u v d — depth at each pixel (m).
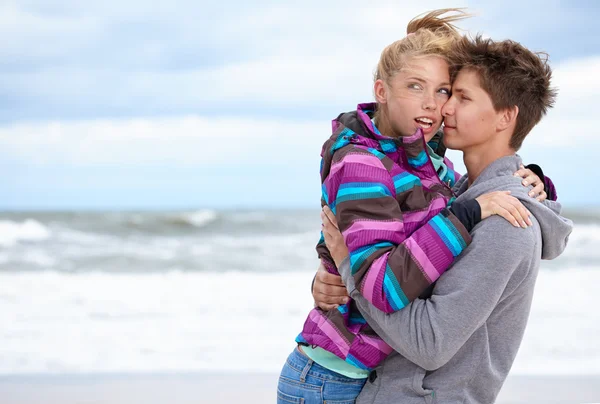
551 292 10.59
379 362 2.05
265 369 5.62
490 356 1.96
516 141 2.06
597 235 20.48
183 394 4.60
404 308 1.85
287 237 21.98
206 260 16.81
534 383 4.88
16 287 11.47
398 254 1.82
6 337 7.33
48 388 4.74
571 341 6.96
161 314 8.76
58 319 8.44
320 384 2.11
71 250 18.42
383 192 1.91
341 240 2.03
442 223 1.83
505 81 1.98
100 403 4.39
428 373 1.98
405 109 2.09
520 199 1.94
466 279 1.82
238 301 9.77
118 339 7.20
